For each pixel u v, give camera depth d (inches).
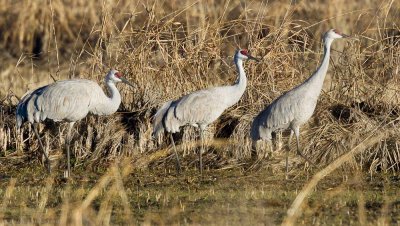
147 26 1211.9
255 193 940.6
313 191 943.0
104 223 776.3
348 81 1178.6
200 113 1072.2
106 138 1138.7
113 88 1114.7
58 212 843.4
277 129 1048.8
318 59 1231.5
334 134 1096.8
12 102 1283.2
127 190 960.3
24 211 846.5
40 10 1685.5
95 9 1647.4
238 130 1125.1
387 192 936.9
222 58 1210.6
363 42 1339.8
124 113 1172.5
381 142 1072.2
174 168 1100.5
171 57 1208.8
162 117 1080.8
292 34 1300.4
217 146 1130.0
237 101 1111.0
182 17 1380.4
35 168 1111.0
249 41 1207.6
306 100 1025.5
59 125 1152.2
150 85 1203.9
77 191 951.6
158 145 1144.2
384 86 1168.8
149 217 808.9
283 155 1098.1
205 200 900.6
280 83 1192.8
